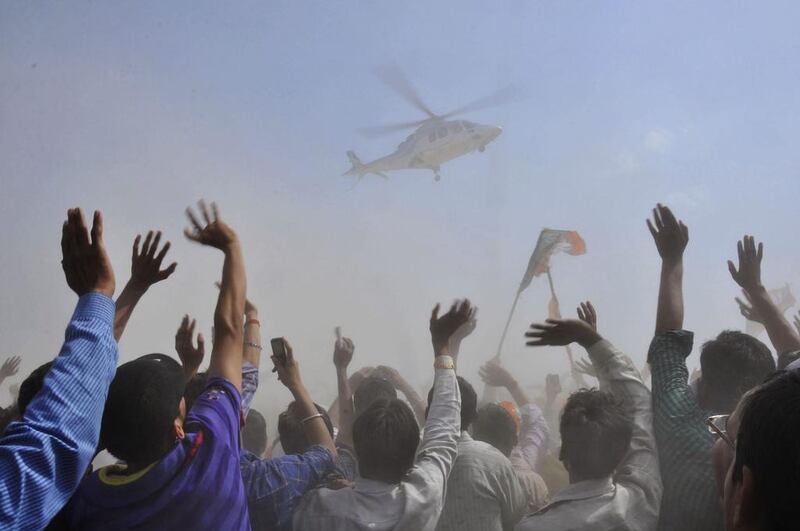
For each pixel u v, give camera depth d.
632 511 2.57
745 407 1.47
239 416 2.35
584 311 2.97
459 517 2.94
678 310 2.82
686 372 2.67
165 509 2.13
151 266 2.55
